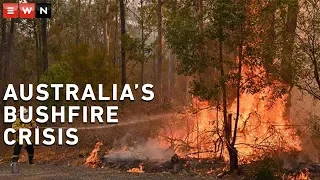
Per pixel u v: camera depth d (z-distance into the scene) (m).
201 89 11.35
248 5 10.73
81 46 25.03
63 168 13.65
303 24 10.98
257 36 10.83
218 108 11.97
